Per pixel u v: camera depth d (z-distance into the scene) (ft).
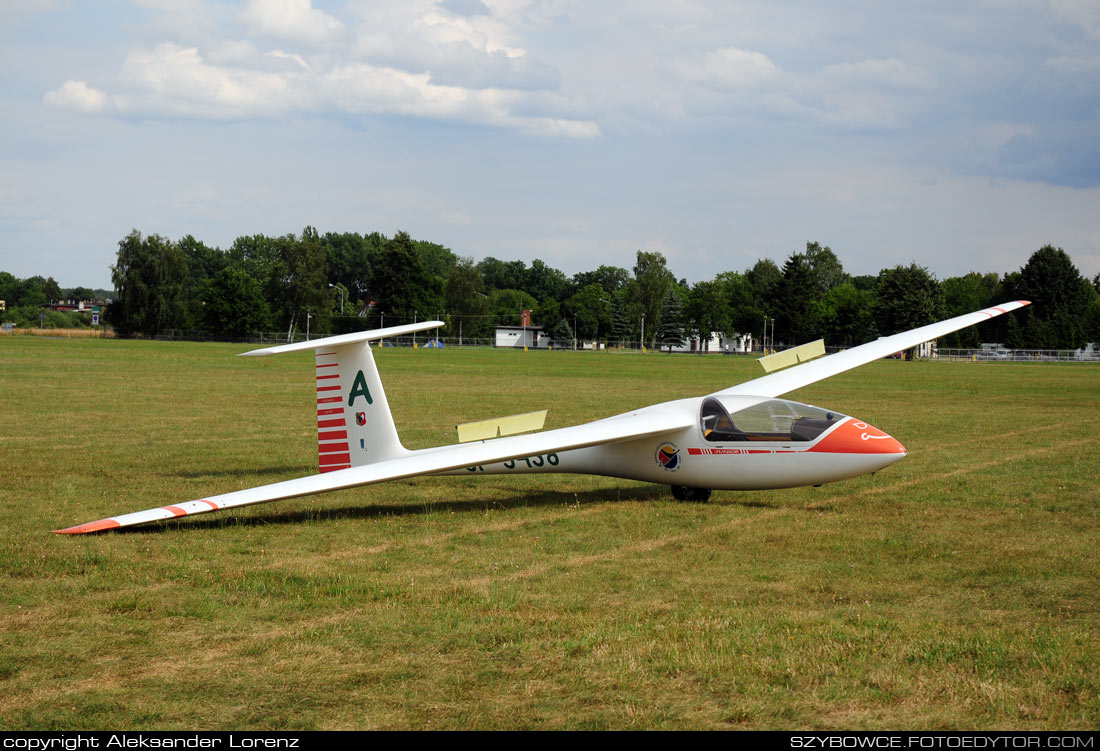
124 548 31.71
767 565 30.14
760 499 42.37
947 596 26.58
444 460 36.94
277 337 427.33
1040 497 42.86
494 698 18.97
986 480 47.78
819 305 444.96
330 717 18.12
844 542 33.30
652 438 41.29
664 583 27.91
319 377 42.32
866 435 38.19
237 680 19.89
